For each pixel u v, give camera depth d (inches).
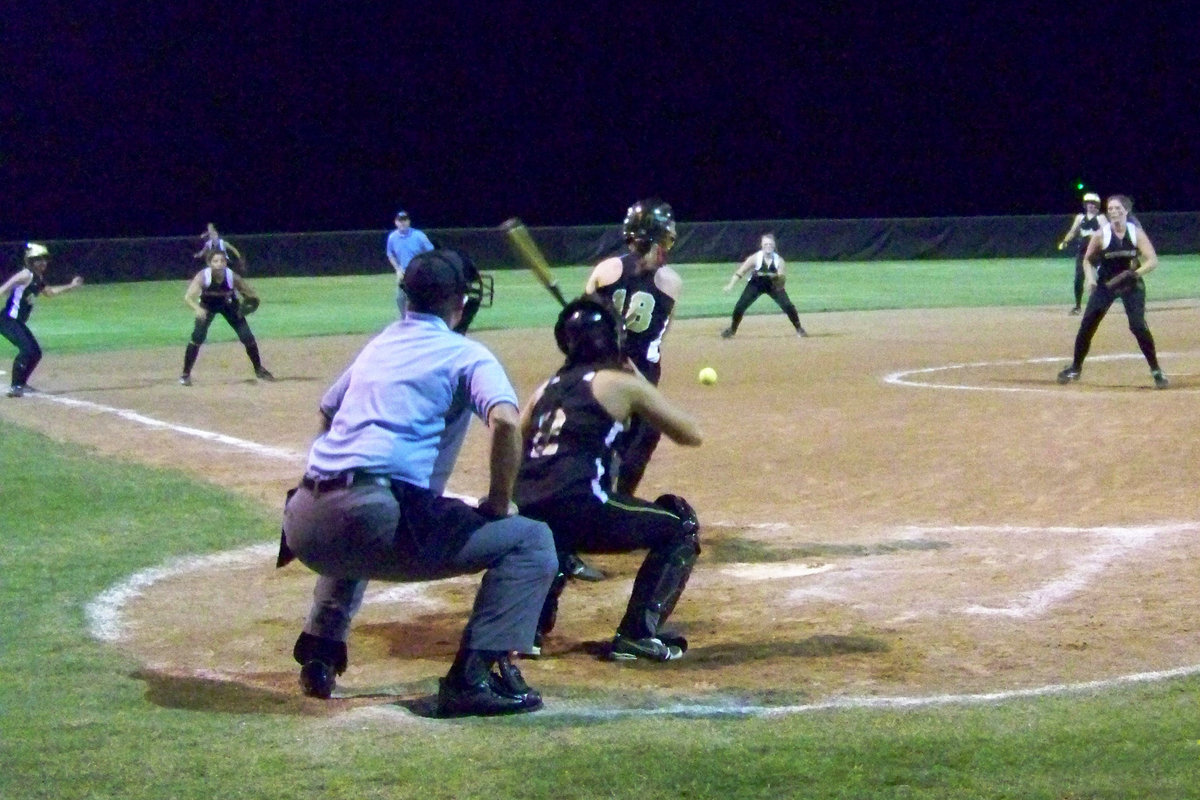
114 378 812.6
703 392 691.4
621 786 199.8
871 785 199.5
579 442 269.9
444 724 234.8
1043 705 239.8
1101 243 658.2
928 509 415.5
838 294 1440.7
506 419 231.6
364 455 231.3
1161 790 195.9
